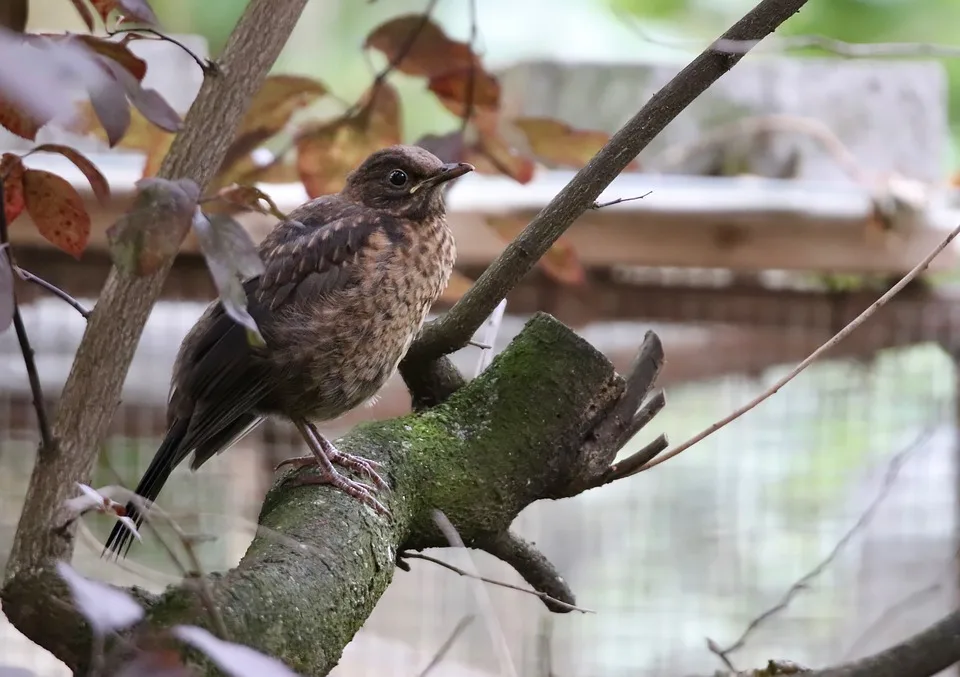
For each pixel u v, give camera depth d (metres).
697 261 8.70
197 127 4.53
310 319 6.12
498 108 6.54
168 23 12.91
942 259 8.77
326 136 6.52
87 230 4.12
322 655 4.12
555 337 5.76
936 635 4.30
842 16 12.73
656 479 10.91
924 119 9.78
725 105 9.82
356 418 10.80
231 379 6.04
